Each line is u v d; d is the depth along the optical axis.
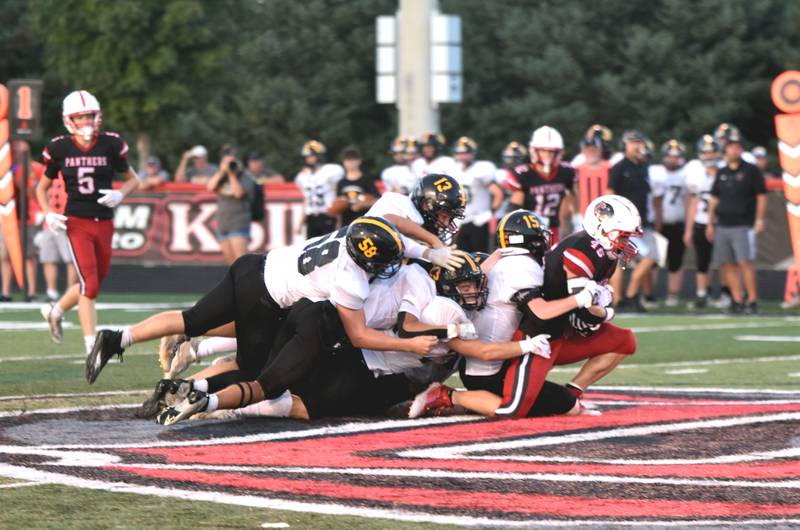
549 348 22.25
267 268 22.20
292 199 62.44
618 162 49.88
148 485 16.41
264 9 115.25
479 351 22.03
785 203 58.00
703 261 54.47
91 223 32.16
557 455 18.83
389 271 21.42
